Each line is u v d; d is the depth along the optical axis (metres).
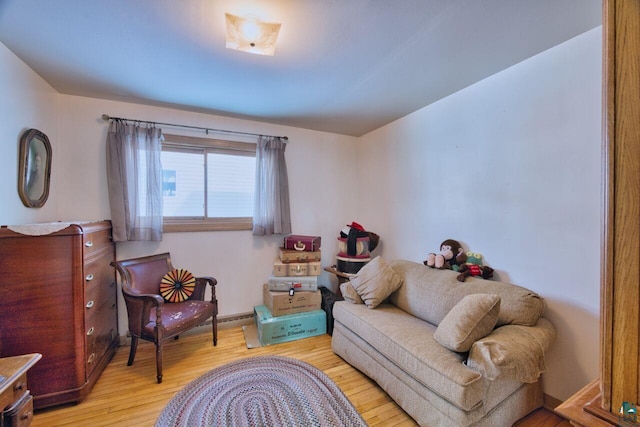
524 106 1.92
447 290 2.05
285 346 2.61
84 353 1.84
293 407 1.76
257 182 3.07
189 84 2.26
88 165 2.50
